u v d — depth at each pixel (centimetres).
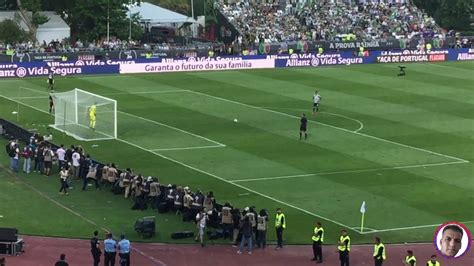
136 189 6303
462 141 8506
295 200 6562
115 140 8338
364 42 14450
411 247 5666
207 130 8806
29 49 12962
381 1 16612
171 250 5509
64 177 6625
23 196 6556
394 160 7744
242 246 5506
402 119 9469
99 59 12412
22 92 10725
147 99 10394
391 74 12644
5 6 15175
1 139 8312
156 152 7912
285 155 7856
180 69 12631
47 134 8500
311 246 5653
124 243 5044
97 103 8688
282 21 15662
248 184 6950
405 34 15650
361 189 6862
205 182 6981
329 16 15912
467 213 6334
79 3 14675
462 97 10869
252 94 10831
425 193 6788
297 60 13275
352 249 5612
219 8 15625
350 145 8262
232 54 13400
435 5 17588
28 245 5506
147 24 15450
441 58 14175
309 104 10219
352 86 11544
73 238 5669
